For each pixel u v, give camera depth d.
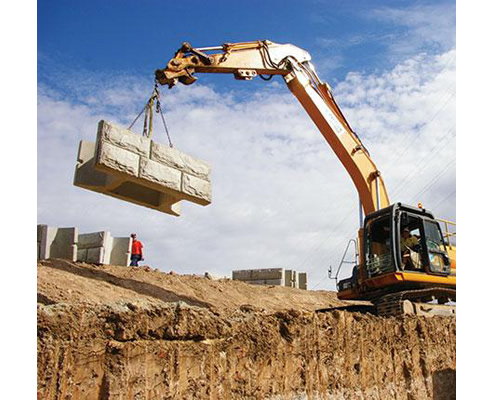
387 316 11.66
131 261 13.70
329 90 13.34
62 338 5.47
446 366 11.46
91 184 8.62
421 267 11.68
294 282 18.75
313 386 8.27
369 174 13.10
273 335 7.96
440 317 12.10
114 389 5.58
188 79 10.47
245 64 11.81
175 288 12.53
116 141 7.95
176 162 8.87
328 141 13.11
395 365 10.35
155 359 6.14
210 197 9.38
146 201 9.48
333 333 9.17
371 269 11.74
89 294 9.91
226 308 12.33
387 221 11.95
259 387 7.36
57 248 11.66
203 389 6.57
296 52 13.04
